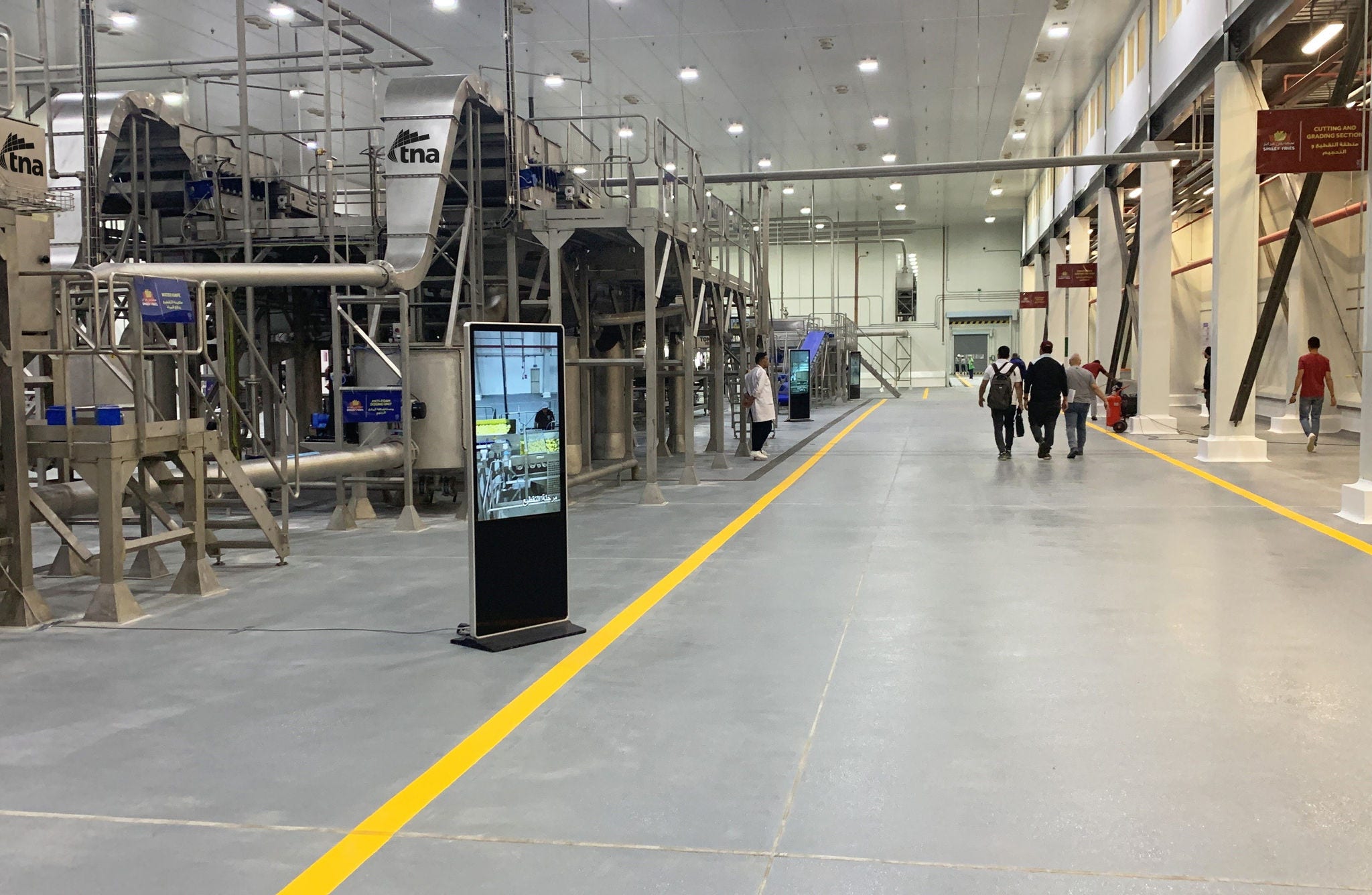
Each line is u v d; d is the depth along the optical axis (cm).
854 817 343
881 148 3256
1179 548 828
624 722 441
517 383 583
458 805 358
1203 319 2769
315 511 1175
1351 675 490
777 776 379
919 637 571
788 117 2817
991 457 1647
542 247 1356
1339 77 1173
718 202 1688
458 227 1277
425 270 1078
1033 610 630
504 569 581
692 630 595
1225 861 308
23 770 397
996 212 4700
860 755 398
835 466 1557
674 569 780
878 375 4216
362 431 1162
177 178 1395
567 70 2336
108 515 647
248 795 370
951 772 380
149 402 714
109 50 1998
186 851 326
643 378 2419
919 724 433
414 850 324
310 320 1617
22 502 640
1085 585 698
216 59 1509
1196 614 614
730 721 439
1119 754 395
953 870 305
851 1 1911
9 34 640
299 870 313
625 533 957
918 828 334
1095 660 522
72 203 895
